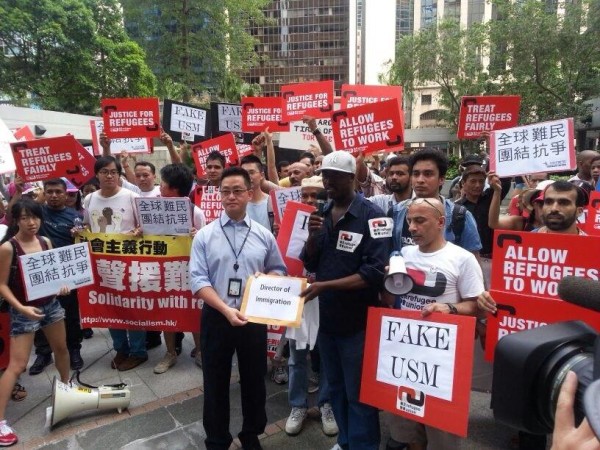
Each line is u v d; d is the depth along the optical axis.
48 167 4.45
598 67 18.91
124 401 3.31
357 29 77.12
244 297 2.51
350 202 2.46
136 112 5.14
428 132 32.53
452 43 24.52
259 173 3.97
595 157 5.24
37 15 19.31
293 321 2.38
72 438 2.99
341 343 2.47
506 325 2.26
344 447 2.61
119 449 2.87
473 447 2.83
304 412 3.07
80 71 20.95
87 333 4.83
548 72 19.94
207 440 2.65
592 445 0.63
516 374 0.92
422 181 2.73
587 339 0.92
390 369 2.13
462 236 2.76
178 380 3.82
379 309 2.21
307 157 5.05
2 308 3.20
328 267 2.46
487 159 4.70
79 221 4.14
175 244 3.86
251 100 5.84
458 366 1.93
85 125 18.61
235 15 24.53
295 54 75.44
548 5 19.77
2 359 3.45
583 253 2.07
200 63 24.75
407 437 2.26
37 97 22.27
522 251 2.22
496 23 19.98
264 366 2.74
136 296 3.94
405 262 2.32
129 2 22.72
